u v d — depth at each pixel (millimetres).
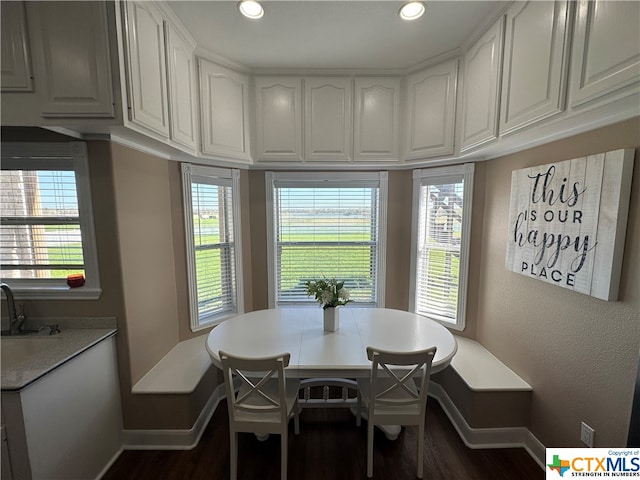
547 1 1372
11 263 1888
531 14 1479
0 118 1433
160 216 2244
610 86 1099
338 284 2109
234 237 2797
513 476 1765
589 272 1415
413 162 2498
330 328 2074
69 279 1846
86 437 1677
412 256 2816
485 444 1973
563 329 1640
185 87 2023
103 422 1799
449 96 2221
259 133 2516
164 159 2285
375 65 2381
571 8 1250
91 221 1784
